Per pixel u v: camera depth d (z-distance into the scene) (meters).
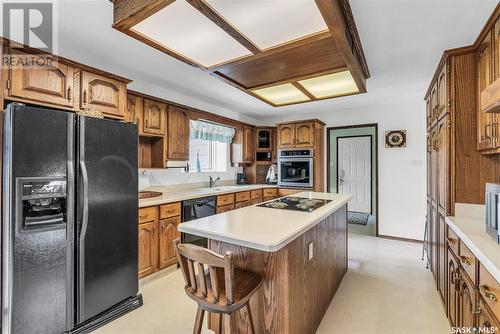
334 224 2.51
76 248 1.88
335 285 2.52
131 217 2.26
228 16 1.45
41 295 1.73
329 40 1.71
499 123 1.55
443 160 2.13
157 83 3.39
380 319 2.08
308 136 4.57
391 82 3.31
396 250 3.72
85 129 1.91
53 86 2.02
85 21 1.93
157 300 2.38
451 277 1.89
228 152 5.02
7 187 1.61
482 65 1.81
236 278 1.54
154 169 3.41
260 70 2.21
